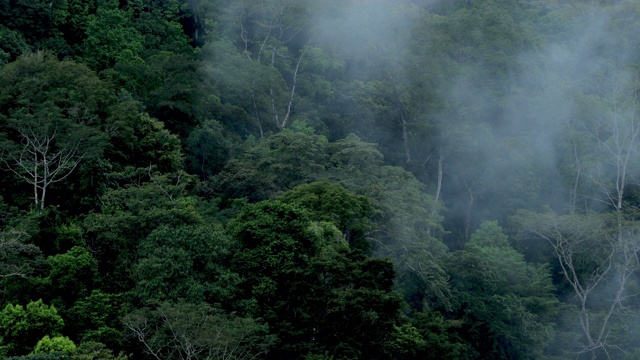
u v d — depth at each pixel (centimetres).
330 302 3600
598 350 5347
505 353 5203
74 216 4425
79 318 3406
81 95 4912
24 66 4994
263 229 3888
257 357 3378
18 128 4422
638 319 5406
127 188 4525
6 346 3097
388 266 3856
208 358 3019
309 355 3366
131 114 5188
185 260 3516
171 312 3125
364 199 4838
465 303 5247
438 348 4269
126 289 3747
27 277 3512
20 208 4412
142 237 3909
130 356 3212
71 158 4550
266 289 3662
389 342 3759
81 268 3659
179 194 4456
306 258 3850
